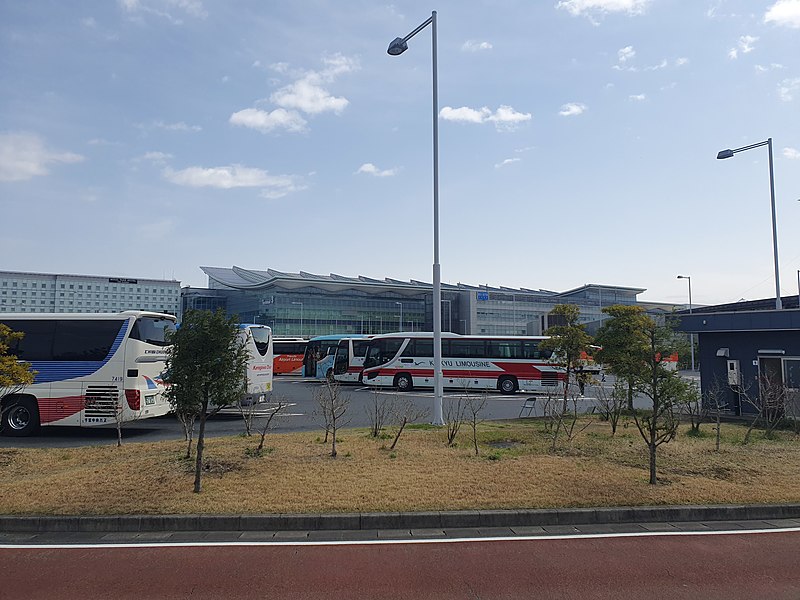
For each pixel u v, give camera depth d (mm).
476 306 80750
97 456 10633
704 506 7418
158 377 14789
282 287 75188
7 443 13047
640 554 6051
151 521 6922
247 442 11906
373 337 30734
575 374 17266
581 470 9258
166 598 4969
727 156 23766
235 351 8305
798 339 16453
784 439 12602
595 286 84812
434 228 15867
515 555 6023
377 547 6285
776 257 22672
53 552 6137
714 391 16375
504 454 10594
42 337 14266
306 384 32594
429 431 13641
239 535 6707
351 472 9039
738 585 5227
